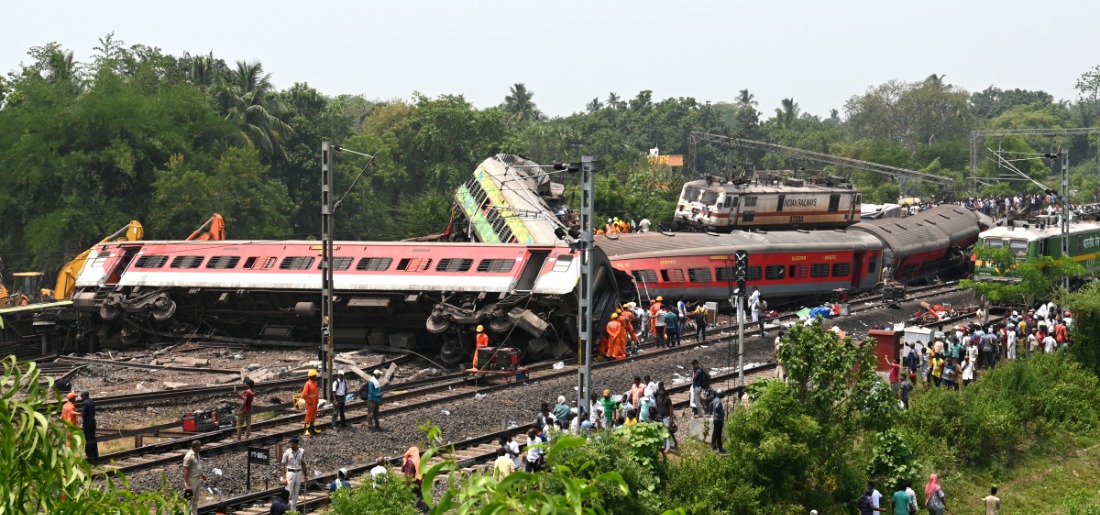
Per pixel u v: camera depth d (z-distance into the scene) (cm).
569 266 4584
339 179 9750
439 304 4697
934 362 4069
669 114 15938
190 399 4009
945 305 6109
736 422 2903
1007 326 4609
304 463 2633
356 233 9969
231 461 2978
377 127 11362
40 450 1097
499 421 3519
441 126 10512
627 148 12825
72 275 5922
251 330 5428
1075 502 3297
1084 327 4522
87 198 7781
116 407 3841
